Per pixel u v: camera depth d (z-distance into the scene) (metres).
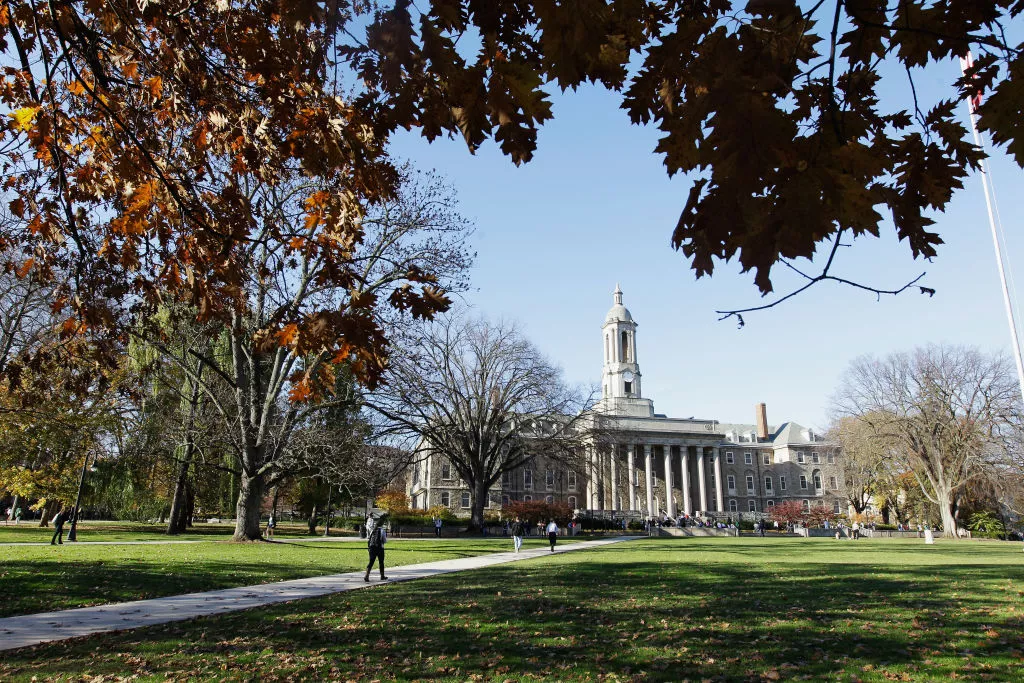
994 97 2.63
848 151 2.43
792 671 7.45
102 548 22.81
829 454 67.12
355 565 20.80
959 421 51.38
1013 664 7.64
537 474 67.31
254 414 29.52
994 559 25.08
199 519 70.62
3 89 6.45
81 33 5.58
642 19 3.22
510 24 3.88
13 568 15.45
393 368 30.77
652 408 98.94
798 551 30.91
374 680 7.30
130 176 6.03
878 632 9.64
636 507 91.44
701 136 2.27
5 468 31.55
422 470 84.00
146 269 6.69
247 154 6.15
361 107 4.26
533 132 3.75
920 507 60.50
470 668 7.81
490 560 23.92
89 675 7.42
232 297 6.41
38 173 6.73
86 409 28.33
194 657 8.30
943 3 2.78
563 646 8.95
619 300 104.75
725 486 102.06
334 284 5.88
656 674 7.46
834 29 2.31
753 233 2.18
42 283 7.25
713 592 14.34
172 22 5.80
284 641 9.23
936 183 2.79
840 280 2.21
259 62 5.37
